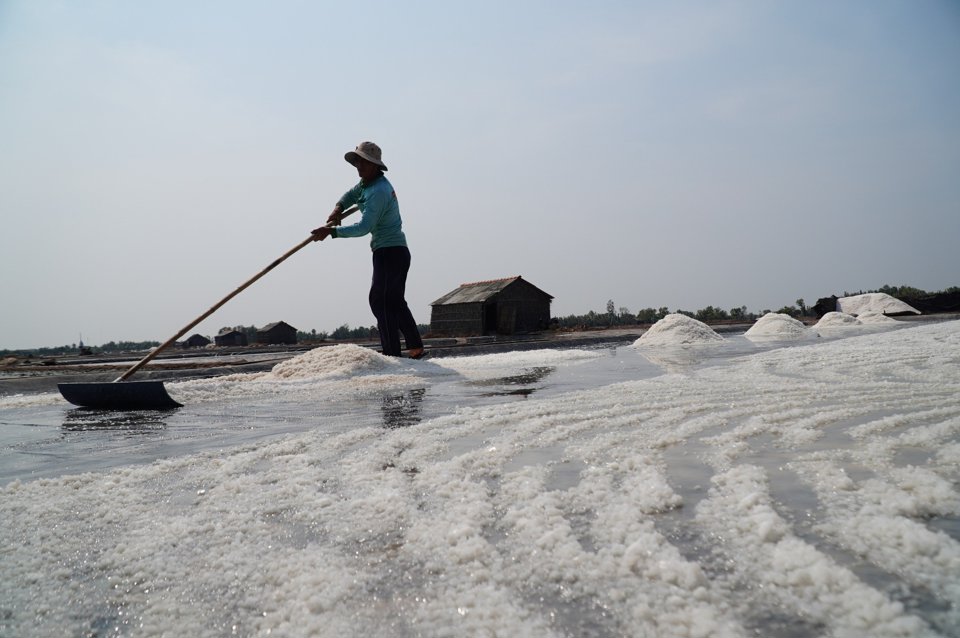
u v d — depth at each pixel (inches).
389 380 244.2
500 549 55.2
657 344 488.4
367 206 302.7
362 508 69.8
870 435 98.0
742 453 89.8
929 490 64.7
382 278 315.0
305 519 67.2
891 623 38.6
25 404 202.7
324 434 124.0
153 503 77.2
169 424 151.6
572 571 49.5
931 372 183.2
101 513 73.0
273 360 418.3
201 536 63.4
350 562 54.2
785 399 140.7
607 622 41.6
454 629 41.8
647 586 46.3
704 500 67.0
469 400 172.6
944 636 37.2
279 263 279.6
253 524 66.2
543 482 78.4
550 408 144.5
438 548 56.3
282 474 89.0
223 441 122.8
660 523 60.2
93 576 54.3
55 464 106.7
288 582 50.7
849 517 58.2
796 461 83.0
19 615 47.3
